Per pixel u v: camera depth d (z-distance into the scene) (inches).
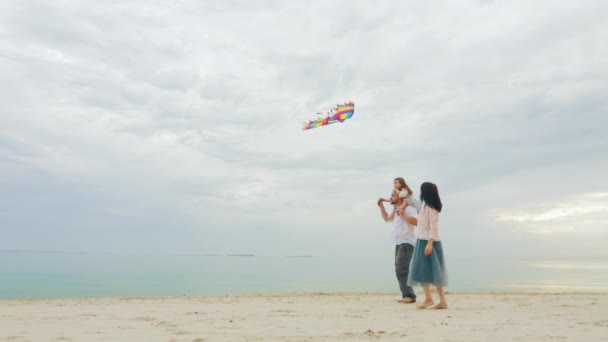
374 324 200.5
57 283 754.8
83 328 187.3
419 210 277.9
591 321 206.4
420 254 262.7
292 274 1238.9
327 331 181.2
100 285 715.4
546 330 178.5
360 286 712.4
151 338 163.5
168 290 620.7
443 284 259.8
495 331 176.7
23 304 296.0
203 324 201.8
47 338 161.8
